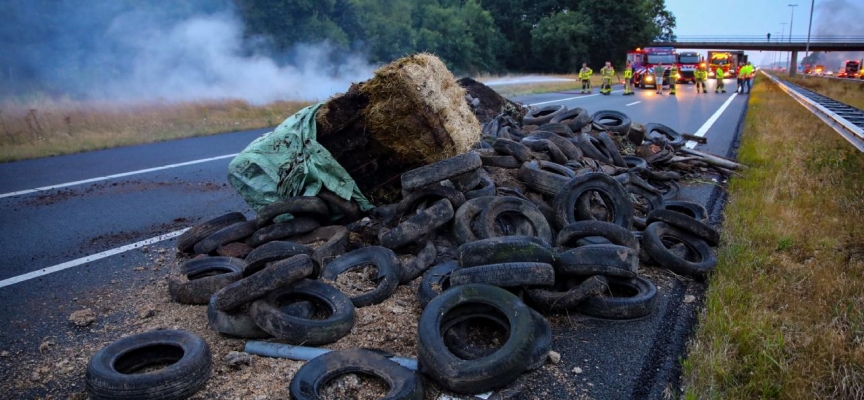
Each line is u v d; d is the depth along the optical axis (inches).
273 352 144.2
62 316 171.3
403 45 1362.0
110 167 397.4
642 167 308.0
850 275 185.2
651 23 2421.3
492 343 147.5
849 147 403.2
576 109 360.2
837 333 147.9
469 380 124.5
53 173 379.6
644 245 205.6
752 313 155.7
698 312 167.9
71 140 498.0
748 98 1071.6
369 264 186.9
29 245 237.6
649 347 148.6
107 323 166.6
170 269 208.7
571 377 134.3
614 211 221.6
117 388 122.5
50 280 199.9
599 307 163.3
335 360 131.1
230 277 175.6
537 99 990.4
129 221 271.6
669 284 190.7
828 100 657.0
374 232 218.8
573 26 2155.5
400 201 219.6
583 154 313.9
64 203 304.3
